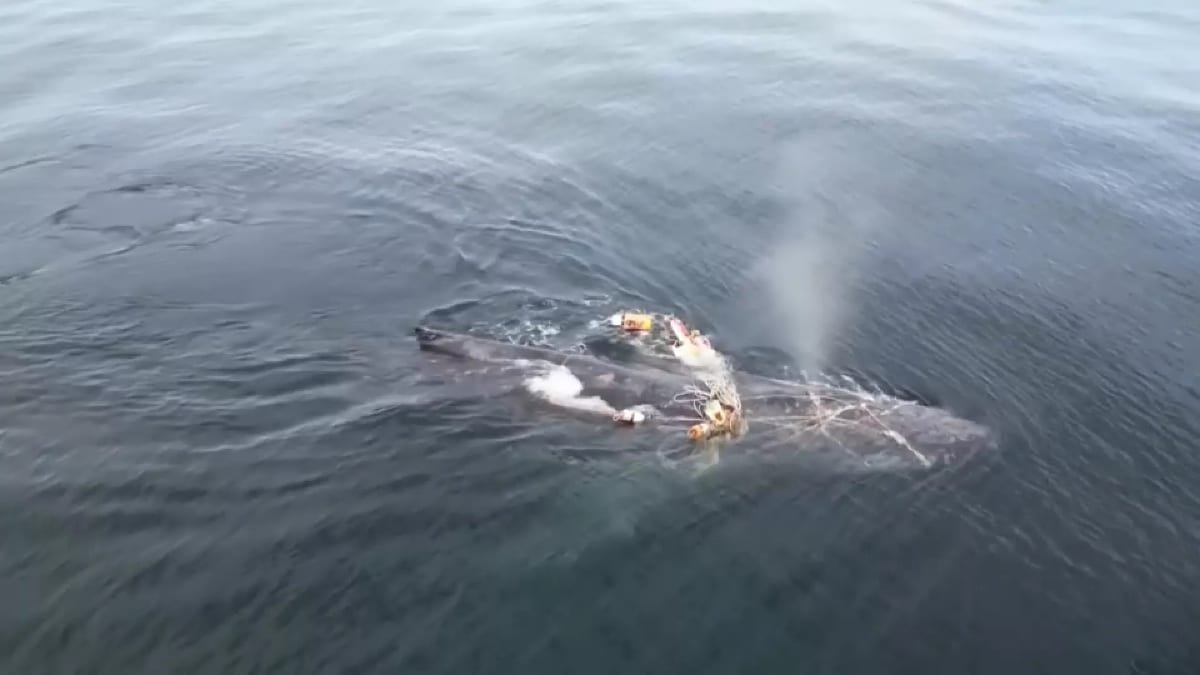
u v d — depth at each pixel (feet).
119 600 57.06
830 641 57.82
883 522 66.18
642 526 64.64
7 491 63.72
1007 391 81.76
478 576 60.23
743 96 141.08
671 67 150.20
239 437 69.41
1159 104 144.46
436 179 114.21
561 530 63.77
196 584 58.34
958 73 152.25
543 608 58.70
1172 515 69.36
